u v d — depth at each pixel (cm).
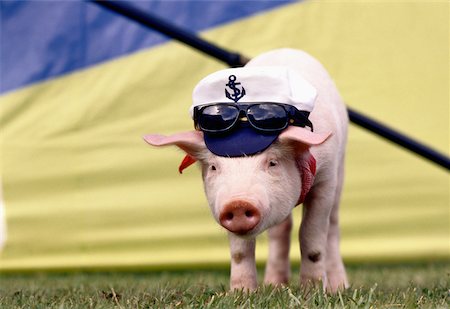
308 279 676
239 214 529
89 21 1403
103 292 666
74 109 1381
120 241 1341
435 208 1328
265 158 564
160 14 1379
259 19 1374
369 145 1341
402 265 1270
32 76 1395
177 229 1341
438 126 1337
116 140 1369
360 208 1339
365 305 556
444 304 581
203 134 581
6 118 1384
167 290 679
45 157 1368
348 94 1356
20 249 1341
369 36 1367
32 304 610
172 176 1354
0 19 1408
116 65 1392
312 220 673
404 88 1353
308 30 1373
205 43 938
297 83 595
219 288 717
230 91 577
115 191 1355
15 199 1355
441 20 1358
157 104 1376
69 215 1348
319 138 555
